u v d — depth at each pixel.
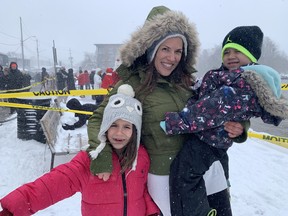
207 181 2.54
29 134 8.55
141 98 2.44
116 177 2.27
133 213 2.32
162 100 2.43
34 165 6.89
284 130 11.47
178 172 2.33
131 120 2.23
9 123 11.75
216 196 2.60
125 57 2.57
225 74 2.30
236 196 5.23
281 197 5.27
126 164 2.26
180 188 2.32
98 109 2.53
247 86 2.21
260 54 2.63
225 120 2.22
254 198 5.19
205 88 2.41
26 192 1.96
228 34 2.64
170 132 2.27
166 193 2.43
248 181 5.90
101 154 2.18
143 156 2.39
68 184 2.11
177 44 2.50
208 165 2.34
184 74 2.72
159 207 2.47
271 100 2.12
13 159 7.26
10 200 1.90
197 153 2.32
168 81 2.60
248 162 7.00
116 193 2.26
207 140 2.32
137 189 2.33
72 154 5.99
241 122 2.28
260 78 2.15
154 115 2.38
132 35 2.56
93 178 2.22
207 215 2.40
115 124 2.26
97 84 22.95
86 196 2.24
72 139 7.07
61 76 22.81
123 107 2.25
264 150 8.02
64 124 8.65
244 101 2.19
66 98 15.91
